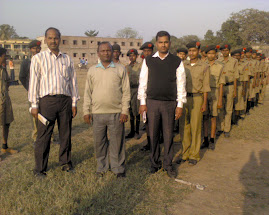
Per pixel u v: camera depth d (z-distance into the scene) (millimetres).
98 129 3619
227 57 5906
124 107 3619
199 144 4309
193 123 4219
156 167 3885
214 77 5086
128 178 3611
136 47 63219
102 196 3121
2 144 4875
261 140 5574
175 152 4953
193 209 2965
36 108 3533
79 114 7887
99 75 3508
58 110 3621
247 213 2887
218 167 4191
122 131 3682
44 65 3484
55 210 2846
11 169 3979
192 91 4160
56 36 3508
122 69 3596
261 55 9422
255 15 48344
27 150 4852
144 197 3182
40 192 3209
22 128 6293
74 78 3846
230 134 6004
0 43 72438
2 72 4441
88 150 4828
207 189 3445
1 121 4457
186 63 4309
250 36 49125
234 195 3283
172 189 3408
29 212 2828
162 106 3600
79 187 3309
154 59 3578
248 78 7328
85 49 57281
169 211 2912
